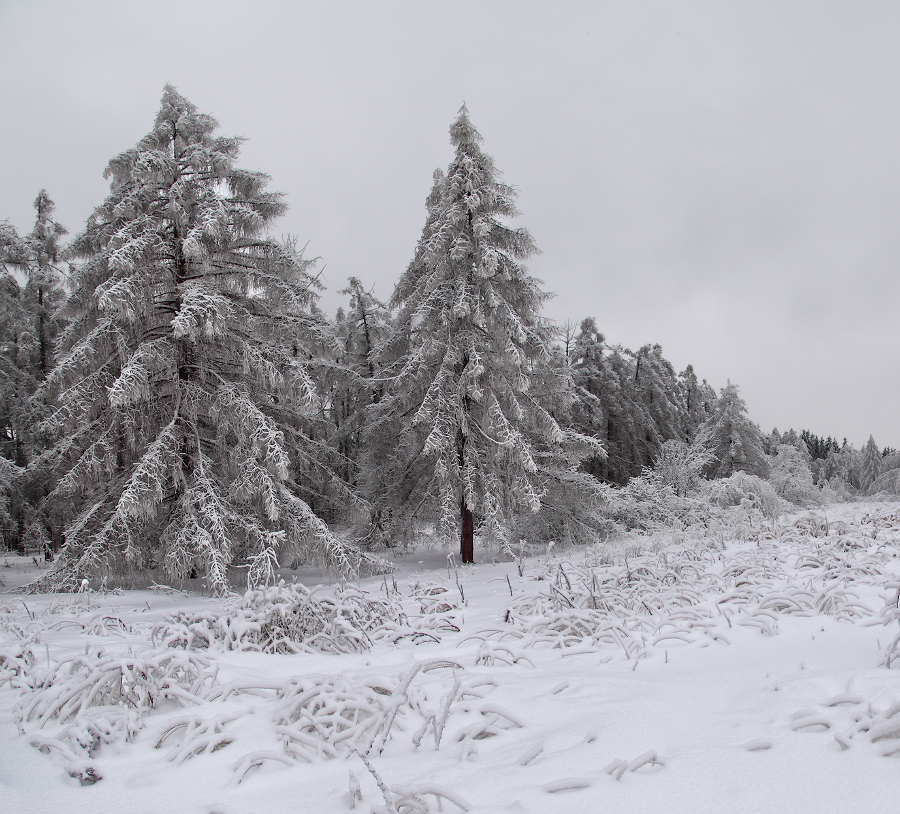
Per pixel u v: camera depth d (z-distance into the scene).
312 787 2.31
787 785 1.98
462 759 2.47
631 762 2.16
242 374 12.88
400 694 2.87
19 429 18.42
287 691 3.16
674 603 5.45
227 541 10.48
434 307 14.26
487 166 14.73
